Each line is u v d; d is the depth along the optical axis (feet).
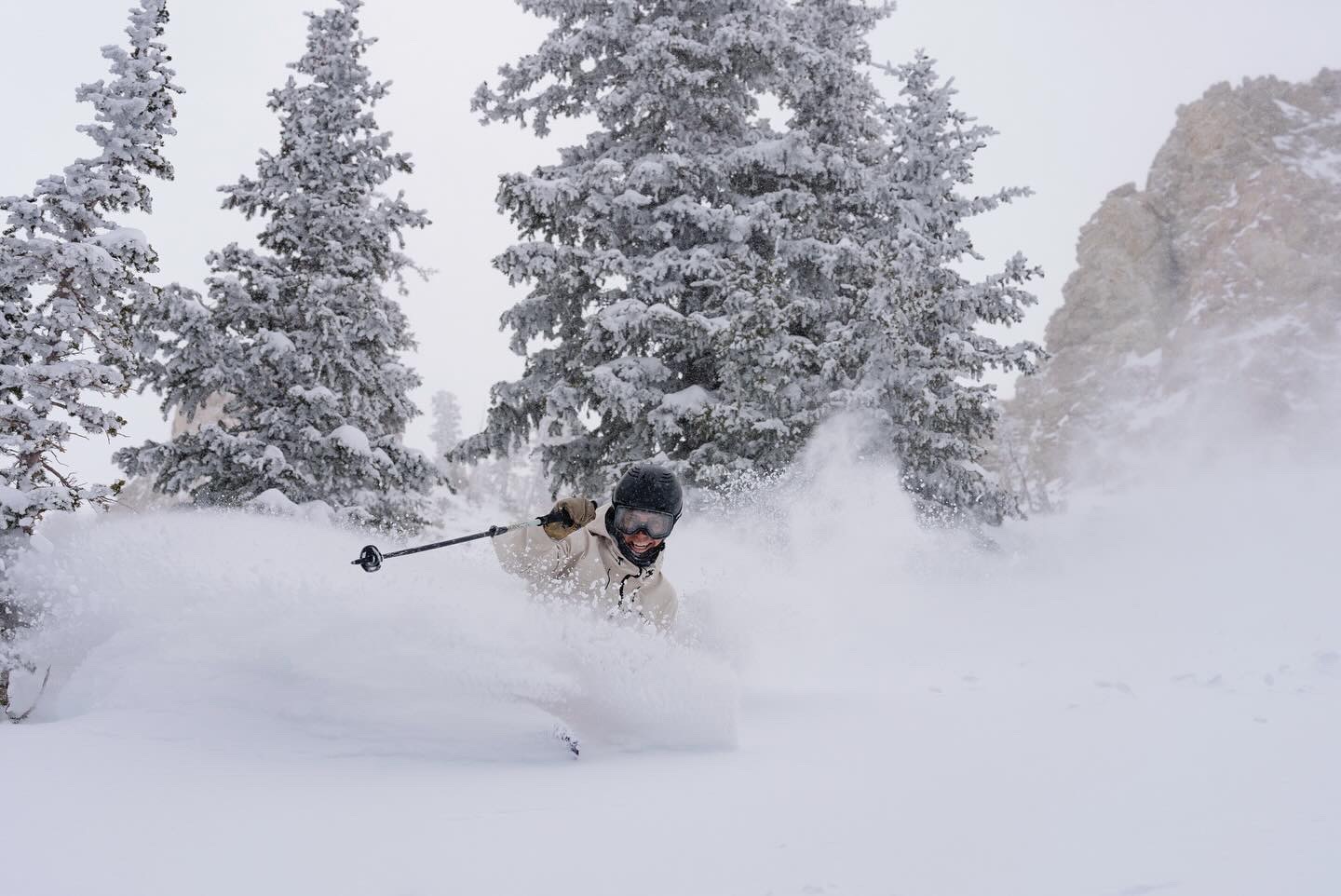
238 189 63.21
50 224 38.55
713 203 70.28
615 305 62.90
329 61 64.64
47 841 7.32
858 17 78.59
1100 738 10.86
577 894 6.11
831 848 6.84
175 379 59.72
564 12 71.46
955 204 71.82
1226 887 5.35
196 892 6.23
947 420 64.28
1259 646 22.25
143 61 41.19
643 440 64.95
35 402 35.37
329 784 9.70
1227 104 474.08
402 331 67.77
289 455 61.26
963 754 10.38
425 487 66.13
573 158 71.97
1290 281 396.98
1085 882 5.64
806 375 65.00
